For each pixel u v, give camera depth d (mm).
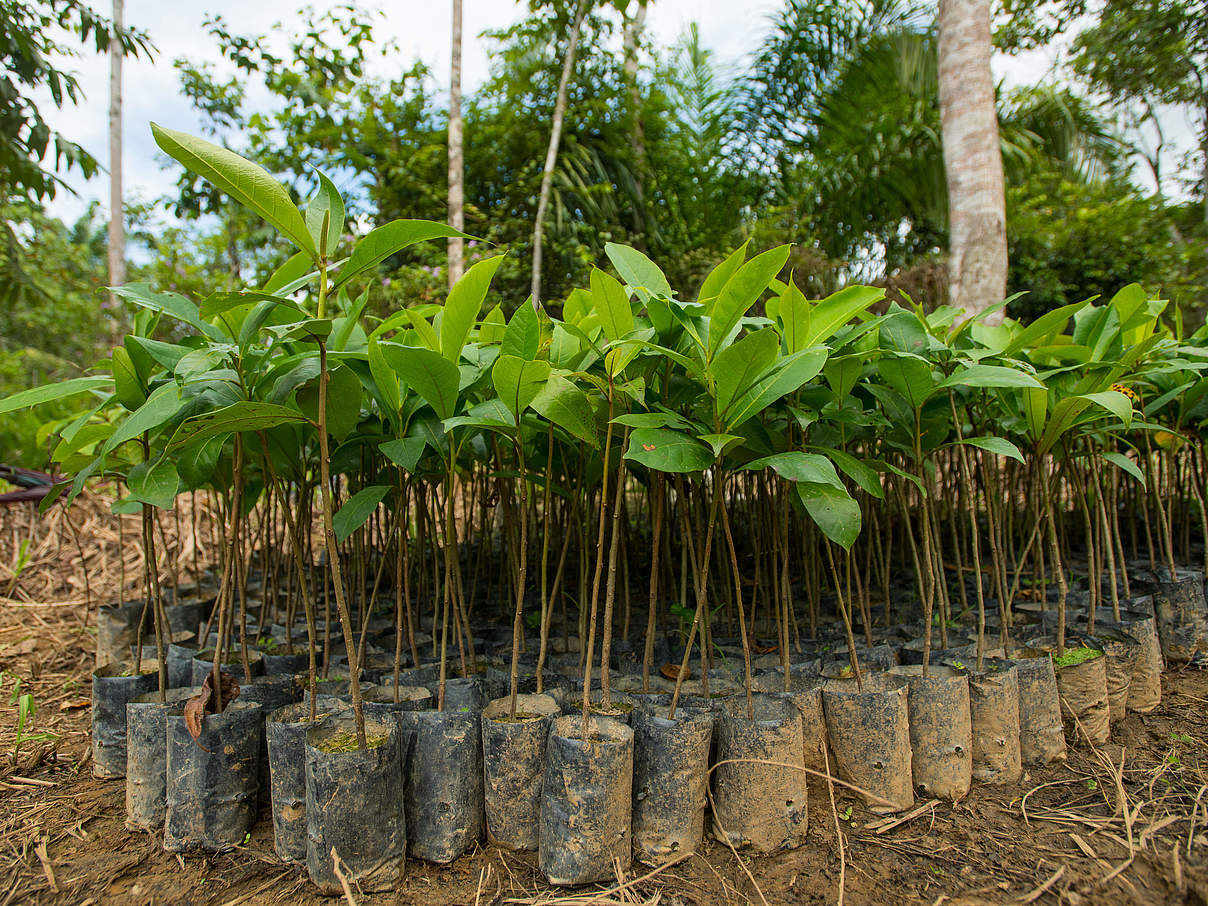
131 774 1233
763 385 1089
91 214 8812
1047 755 1354
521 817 1140
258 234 7055
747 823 1132
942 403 1478
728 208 6312
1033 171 6062
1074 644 1519
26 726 1628
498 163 6641
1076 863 1085
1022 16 6828
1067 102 6141
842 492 1076
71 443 1429
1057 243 5859
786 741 1137
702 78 6297
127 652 1791
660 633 1768
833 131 5801
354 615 1952
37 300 4441
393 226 935
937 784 1263
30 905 1054
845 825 1199
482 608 2043
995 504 1891
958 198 3547
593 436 1138
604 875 1078
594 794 1065
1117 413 1255
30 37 3299
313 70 6188
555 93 6461
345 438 1323
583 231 5992
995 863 1096
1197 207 7984
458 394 1218
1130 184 7508
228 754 1169
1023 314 6098
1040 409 1430
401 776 1110
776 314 1354
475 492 2062
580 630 1511
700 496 1623
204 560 2781
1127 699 1529
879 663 1478
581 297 1429
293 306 934
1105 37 6602
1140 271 5812
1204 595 1849
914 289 4727
